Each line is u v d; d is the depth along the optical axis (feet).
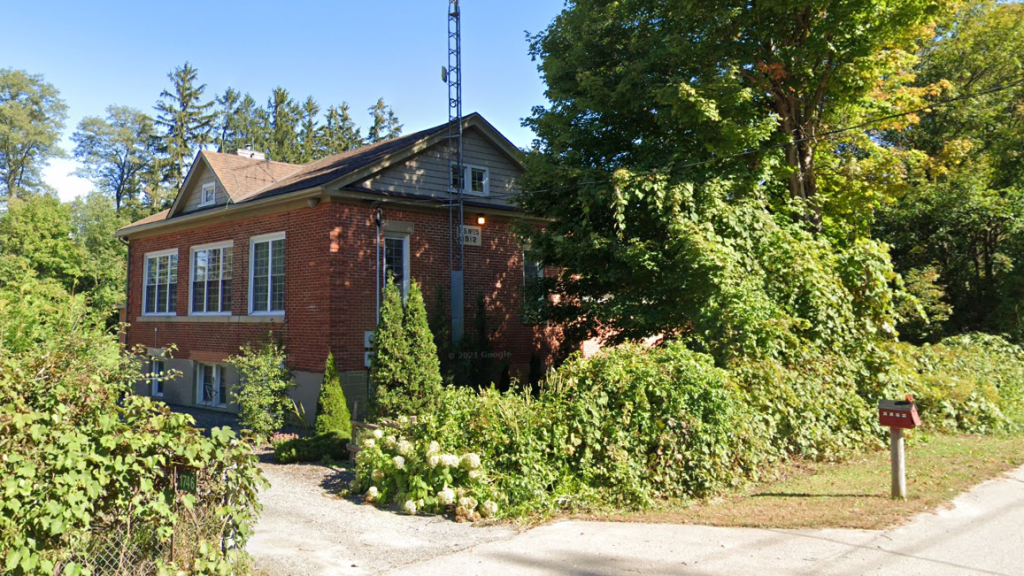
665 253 44.34
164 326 74.49
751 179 46.32
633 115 49.85
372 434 33.50
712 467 29.30
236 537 18.85
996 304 78.95
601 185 46.11
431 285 61.11
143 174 207.10
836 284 39.83
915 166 69.00
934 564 19.69
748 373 33.60
